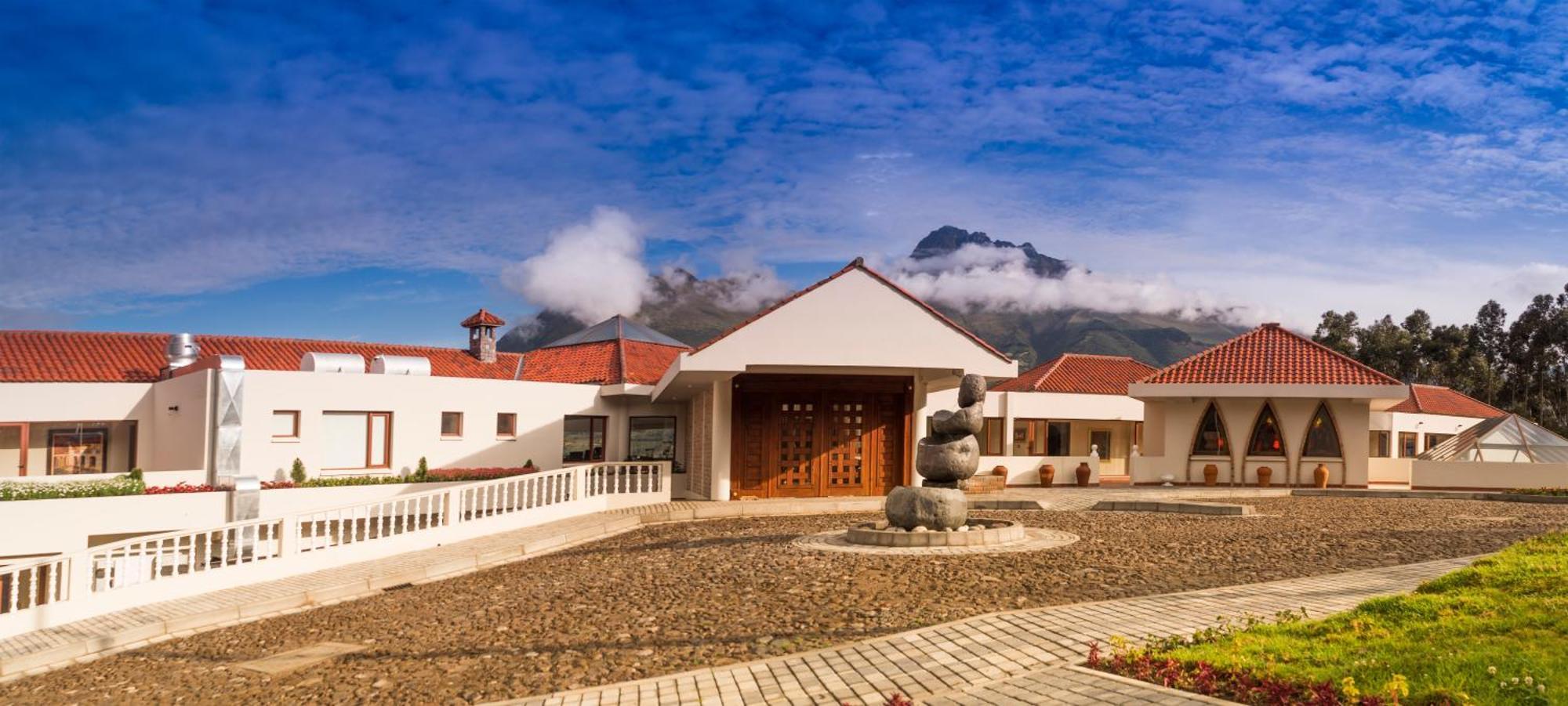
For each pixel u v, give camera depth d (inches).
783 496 1186.0
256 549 867.4
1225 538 740.7
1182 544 704.4
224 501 1112.8
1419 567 568.7
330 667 508.4
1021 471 1450.5
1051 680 353.4
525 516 1063.6
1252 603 471.2
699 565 667.4
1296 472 1393.9
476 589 699.4
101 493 1048.2
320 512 910.4
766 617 502.6
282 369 1413.6
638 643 475.8
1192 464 1434.5
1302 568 589.6
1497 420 1438.2
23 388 1218.0
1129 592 524.1
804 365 1069.1
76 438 1280.8
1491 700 282.8
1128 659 357.4
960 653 401.1
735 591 569.3
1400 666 319.3
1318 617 426.6
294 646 575.5
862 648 423.2
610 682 416.8
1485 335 3056.1
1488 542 690.8
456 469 1339.8
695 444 1371.8
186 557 992.2
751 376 1184.2
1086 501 1117.1
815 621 488.4
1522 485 1290.6
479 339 1668.3
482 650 496.1
